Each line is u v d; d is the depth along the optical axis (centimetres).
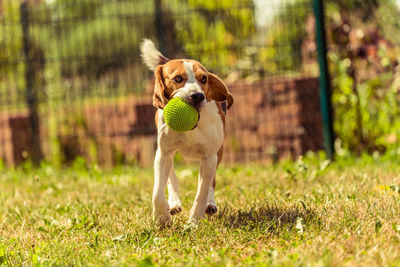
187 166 883
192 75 424
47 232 469
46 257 387
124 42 1072
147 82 1055
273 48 980
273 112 903
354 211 440
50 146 989
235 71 1005
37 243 437
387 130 878
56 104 999
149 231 427
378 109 891
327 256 325
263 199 534
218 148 466
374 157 823
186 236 412
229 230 418
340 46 898
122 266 337
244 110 917
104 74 1027
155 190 445
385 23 926
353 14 916
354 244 350
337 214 434
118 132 962
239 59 1006
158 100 436
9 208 561
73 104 1033
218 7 1008
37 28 1071
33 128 955
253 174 741
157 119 473
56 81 1081
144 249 389
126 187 688
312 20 941
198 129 443
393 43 920
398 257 319
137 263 340
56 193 676
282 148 899
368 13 919
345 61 891
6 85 1020
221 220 456
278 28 988
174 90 425
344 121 887
